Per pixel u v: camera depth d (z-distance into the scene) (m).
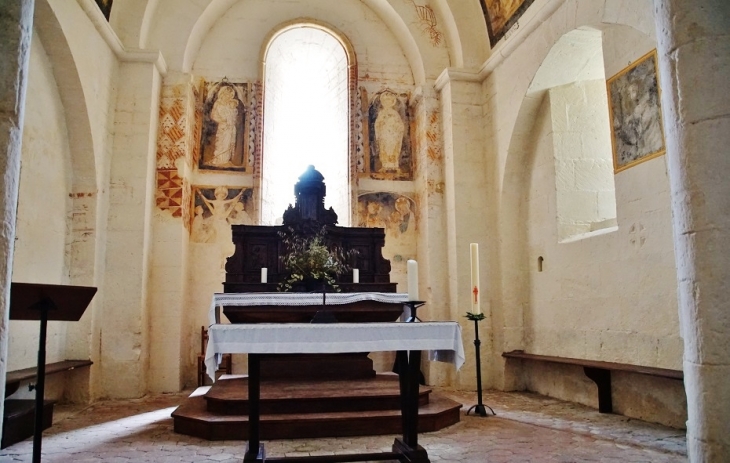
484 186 10.93
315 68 13.36
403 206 12.00
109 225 9.83
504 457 5.52
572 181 9.38
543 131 9.68
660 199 7.02
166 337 10.19
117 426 7.11
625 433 6.50
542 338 9.64
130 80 10.24
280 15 12.24
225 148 11.66
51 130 8.53
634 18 7.00
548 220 9.52
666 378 6.85
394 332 5.23
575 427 6.86
